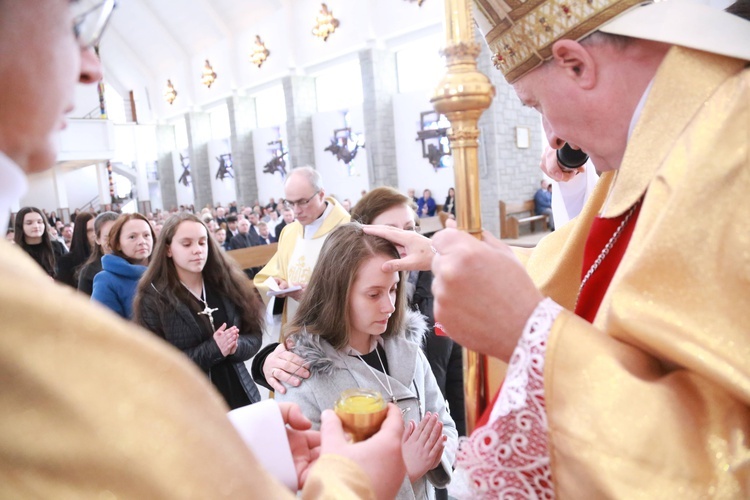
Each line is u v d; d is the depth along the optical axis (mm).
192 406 384
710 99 613
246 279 2451
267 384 1562
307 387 1309
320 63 14109
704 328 539
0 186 391
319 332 1371
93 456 345
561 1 676
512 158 10477
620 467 513
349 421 705
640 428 517
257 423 747
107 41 20344
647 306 560
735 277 543
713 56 643
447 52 668
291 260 2973
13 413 346
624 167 683
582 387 543
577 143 771
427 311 2072
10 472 348
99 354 359
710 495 502
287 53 14422
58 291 378
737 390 510
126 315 2609
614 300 578
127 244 2711
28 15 398
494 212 10172
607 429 522
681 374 551
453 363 1943
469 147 663
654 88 656
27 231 3969
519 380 580
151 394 364
